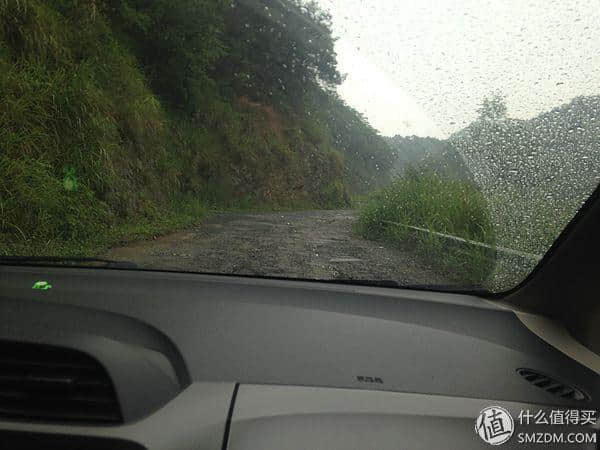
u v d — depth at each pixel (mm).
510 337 2205
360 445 1433
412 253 7938
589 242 2289
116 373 1604
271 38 26922
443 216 7570
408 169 10102
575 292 2354
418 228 8023
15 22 9445
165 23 18812
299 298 2459
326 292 2604
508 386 1766
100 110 10875
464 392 1703
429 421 1534
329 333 2082
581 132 4668
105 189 10328
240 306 2275
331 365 1812
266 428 1464
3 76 8336
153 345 1820
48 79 9344
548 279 2469
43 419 1523
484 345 2098
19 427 1483
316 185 28109
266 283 2684
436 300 2631
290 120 29281
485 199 6867
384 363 1863
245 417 1500
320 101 28031
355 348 1963
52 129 9133
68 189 8672
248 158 26000
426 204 8734
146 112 14500
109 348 1688
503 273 4117
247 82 28453
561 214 3953
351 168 22828
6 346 1693
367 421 1514
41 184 7828
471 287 2773
